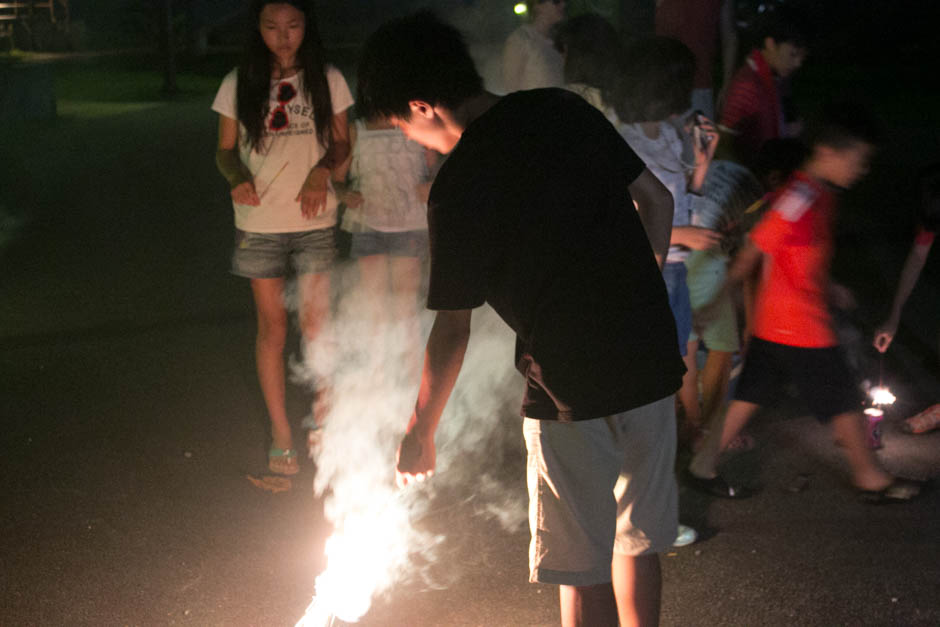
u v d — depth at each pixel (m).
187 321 7.00
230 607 3.70
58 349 6.45
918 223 4.80
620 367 2.73
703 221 4.54
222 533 4.21
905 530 4.12
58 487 4.63
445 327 2.80
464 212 2.65
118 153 14.45
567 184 2.67
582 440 2.83
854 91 19.36
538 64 5.63
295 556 4.03
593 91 4.52
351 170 5.05
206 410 5.46
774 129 5.66
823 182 4.04
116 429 5.24
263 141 4.29
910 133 14.59
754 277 4.60
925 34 23.75
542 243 2.68
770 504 4.37
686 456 4.79
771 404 4.27
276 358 4.59
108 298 7.59
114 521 4.32
